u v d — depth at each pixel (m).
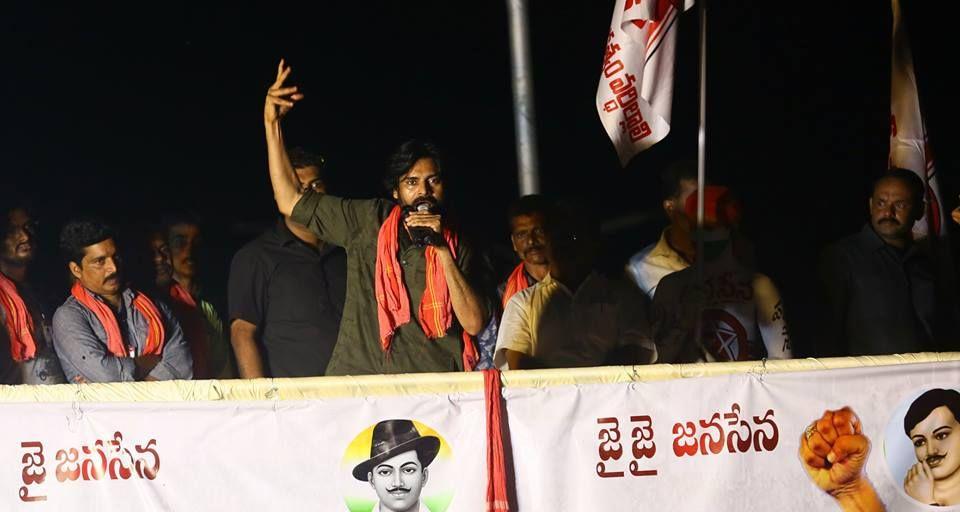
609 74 14.27
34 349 13.80
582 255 14.55
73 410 12.09
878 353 14.94
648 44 14.18
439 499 12.41
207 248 18.69
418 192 14.09
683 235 15.06
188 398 12.26
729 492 12.75
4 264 14.27
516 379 12.56
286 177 14.15
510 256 15.88
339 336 14.02
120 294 13.85
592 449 12.61
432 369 13.87
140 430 12.17
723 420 12.80
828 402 12.95
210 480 12.20
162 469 12.16
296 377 13.24
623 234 19.77
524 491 12.51
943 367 13.12
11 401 12.05
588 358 14.30
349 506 12.33
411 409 12.43
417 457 12.41
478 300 13.98
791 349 14.93
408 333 13.86
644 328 14.48
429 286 13.89
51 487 12.03
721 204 14.91
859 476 12.94
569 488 12.56
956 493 13.04
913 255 15.19
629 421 12.67
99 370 13.46
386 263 13.87
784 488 12.84
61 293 15.85
